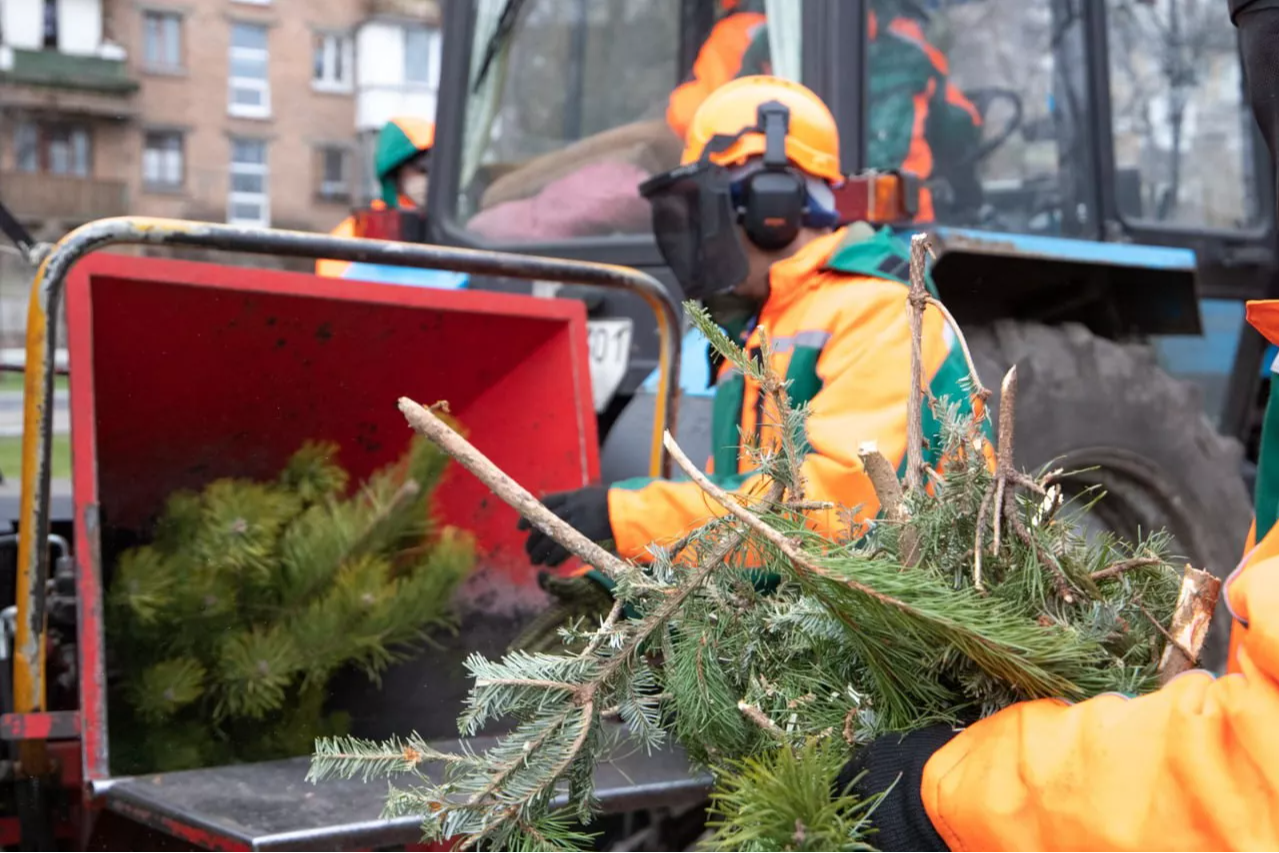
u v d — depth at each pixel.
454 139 3.52
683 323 3.01
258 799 1.78
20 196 22.02
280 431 2.56
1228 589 0.93
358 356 2.55
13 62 22.11
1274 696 0.86
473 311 2.46
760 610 1.22
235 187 21.38
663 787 1.85
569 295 3.15
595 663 1.18
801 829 0.95
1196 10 3.74
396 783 1.88
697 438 2.79
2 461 4.23
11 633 2.20
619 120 3.32
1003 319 3.15
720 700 1.18
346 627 2.22
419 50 17.67
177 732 2.16
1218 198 3.83
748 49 3.09
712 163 2.14
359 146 18.55
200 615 2.19
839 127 2.92
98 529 1.93
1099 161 3.46
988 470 1.15
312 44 20.55
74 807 2.06
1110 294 3.40
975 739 0.99
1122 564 1.15
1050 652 0.98
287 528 2.31
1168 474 3.16
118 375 2.35
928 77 3.14
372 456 2.67
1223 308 3.84
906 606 0.99
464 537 2.50
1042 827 0.90
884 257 2.03
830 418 1.88
